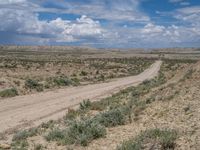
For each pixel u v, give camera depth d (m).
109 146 12.86
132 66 113.50
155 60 169.75
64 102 30.80
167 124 14.57
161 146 11.34
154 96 24.27
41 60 127.31
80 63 109.31
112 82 54.16
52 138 14.92
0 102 30.42
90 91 40.19
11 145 14.51
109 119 16.78
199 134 11.96
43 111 25.86
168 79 38.44
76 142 13.70
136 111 18.94
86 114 22.61
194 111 15.75
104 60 148.25
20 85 41.81
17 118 23.05
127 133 14.39
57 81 48.59
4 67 71.81
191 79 27.27
